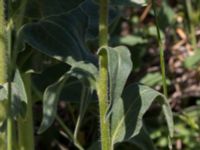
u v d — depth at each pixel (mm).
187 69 906
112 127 534
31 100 592
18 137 595
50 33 553
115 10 630
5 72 506
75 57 554
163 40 907
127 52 481
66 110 845
